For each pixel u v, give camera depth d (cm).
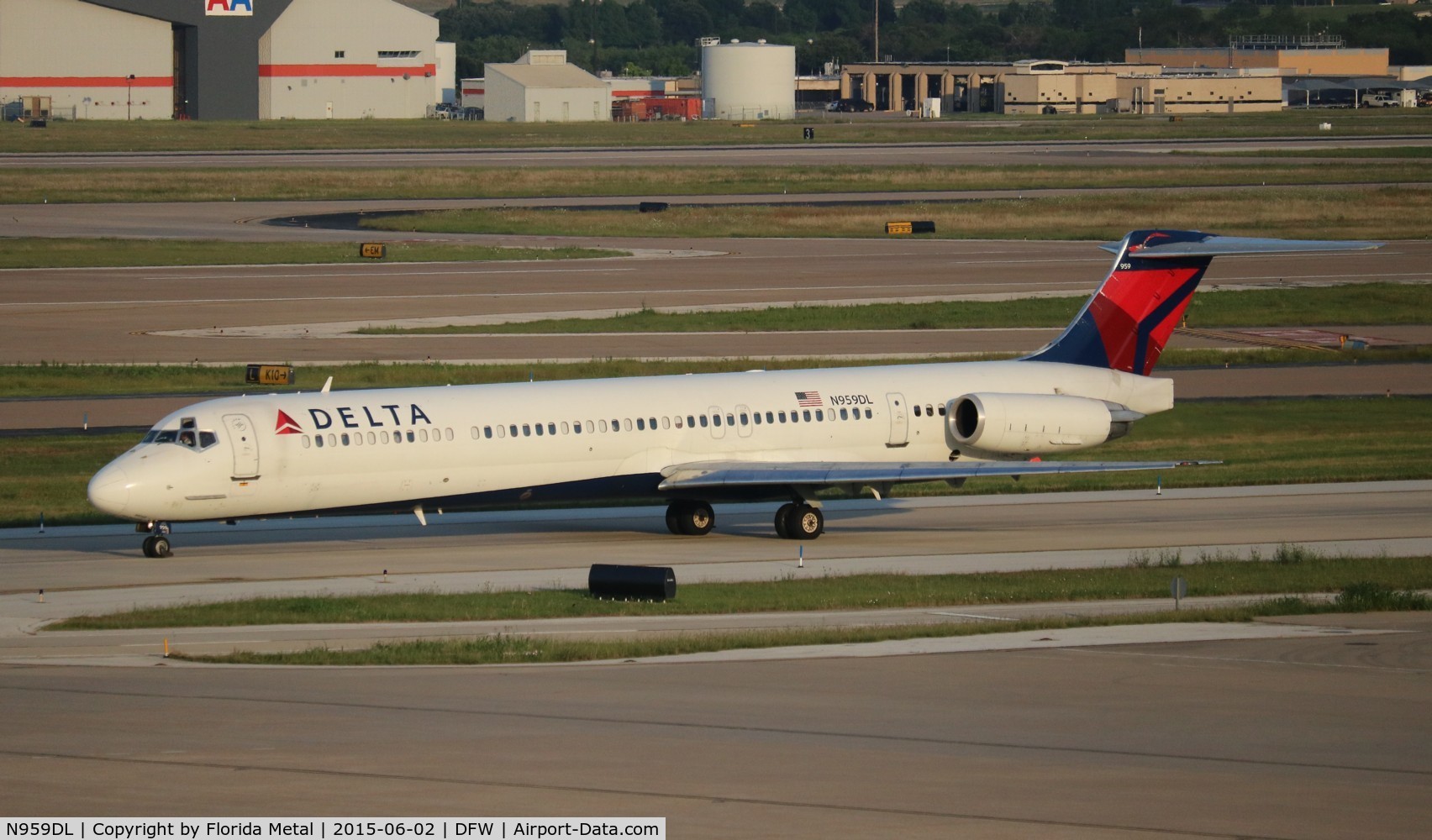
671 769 6128
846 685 7738
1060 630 9275
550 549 12594
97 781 5869
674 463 13000
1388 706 7325
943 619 9794
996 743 6594
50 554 12106
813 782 5953
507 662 8312
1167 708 7262
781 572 11594
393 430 12019
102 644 8881
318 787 5816
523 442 12412
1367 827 5456
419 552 12419
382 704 7231
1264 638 9025
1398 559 11844
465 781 5912
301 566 11706
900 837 5291
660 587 10156
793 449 13362
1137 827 5416
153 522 11750
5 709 7069
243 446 11562
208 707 7131
